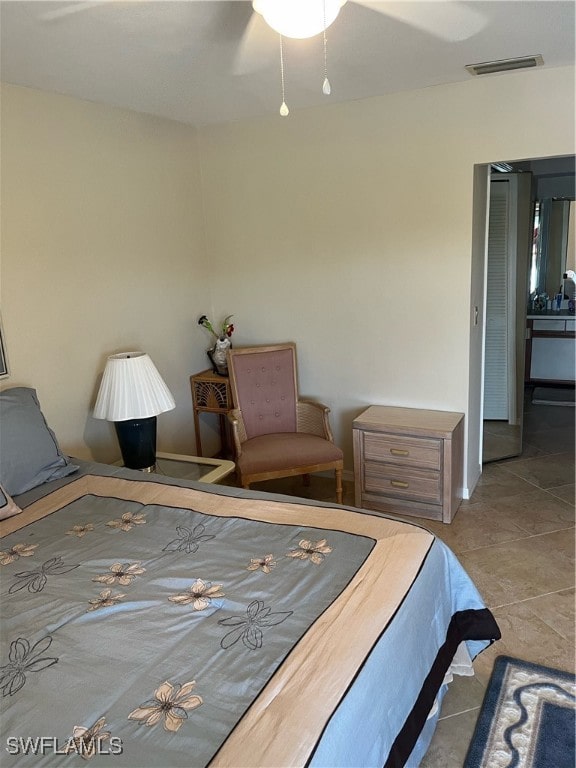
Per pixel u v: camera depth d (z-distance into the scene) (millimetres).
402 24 2045
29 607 1533
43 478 2326
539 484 3650
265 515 1997
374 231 3375
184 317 3719
